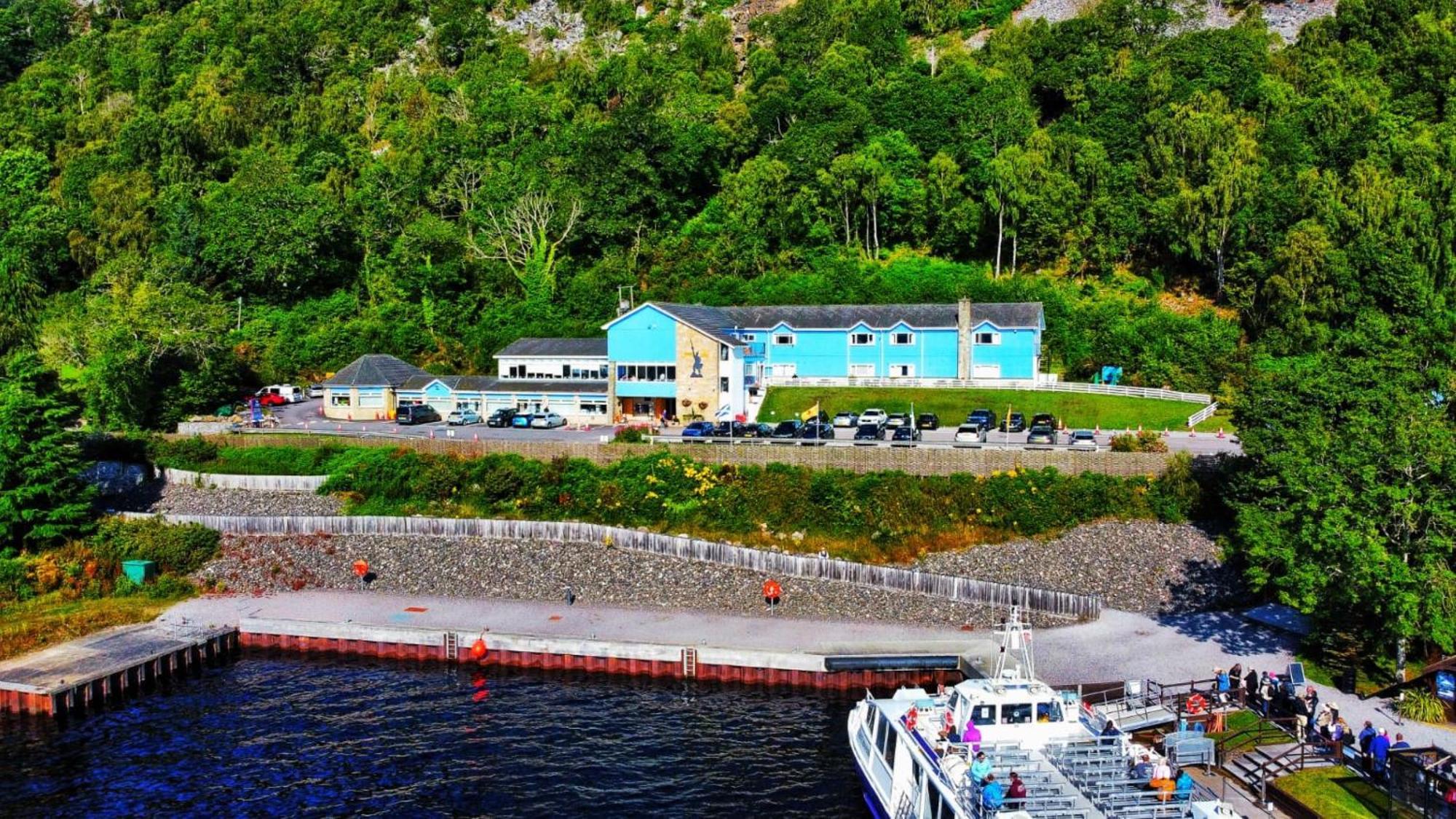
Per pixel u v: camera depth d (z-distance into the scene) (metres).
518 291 119.62
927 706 39.47
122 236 124.50
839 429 85.50
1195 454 65.69
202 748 43.69
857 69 147.12
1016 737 36.75
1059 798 31.25
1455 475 39.28
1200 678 44.53
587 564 63.38
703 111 142.38
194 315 96.75
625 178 125.31
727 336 92.88
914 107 131.88
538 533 67.12
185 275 116.62
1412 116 122.31
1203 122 113.38
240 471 82.38
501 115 148.50
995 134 123.81
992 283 109.00
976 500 65.38
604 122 145.00
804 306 103.94
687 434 80.44
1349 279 93.44
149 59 189.50
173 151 144.25
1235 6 175.38
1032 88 147.00
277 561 66.12
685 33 190.12
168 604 60.69
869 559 63.41
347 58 194.12
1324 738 36.59
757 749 43.16
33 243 123.44
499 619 56.88
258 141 156.25
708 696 48.97
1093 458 66.44
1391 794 31.03
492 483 72.31
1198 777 35.69
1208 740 35.34
